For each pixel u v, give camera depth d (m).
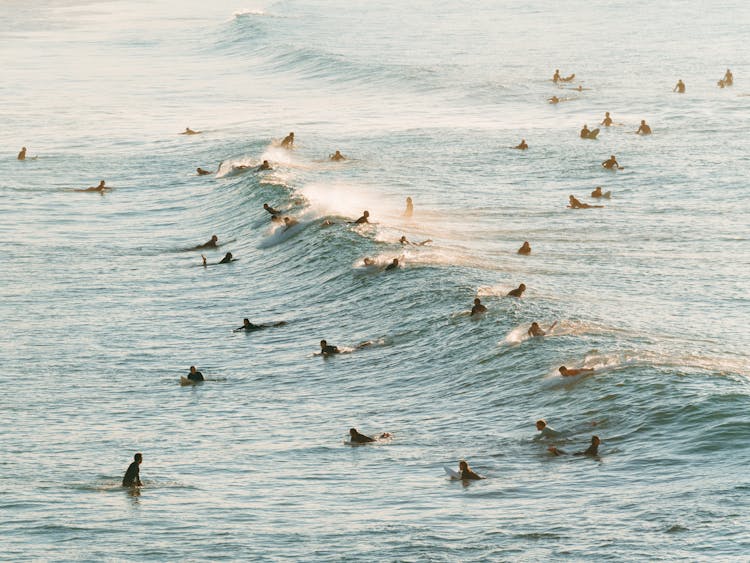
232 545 40.84
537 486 45.03
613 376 57.56
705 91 187.50
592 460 47.81
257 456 53.53
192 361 73.12
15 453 55.97
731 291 82.31
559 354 63.09
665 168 132.75
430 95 197.38
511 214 112.94
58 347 77.50
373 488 46.97
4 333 81.25
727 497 40.81
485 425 55.19
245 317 83.06
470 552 38.22
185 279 95.62
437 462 50.06
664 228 105.75
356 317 78.62
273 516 44.03
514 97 190.62
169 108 196.62
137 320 83.88
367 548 39.47
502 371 62.72
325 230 100.81
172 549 40.81
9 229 115.94
